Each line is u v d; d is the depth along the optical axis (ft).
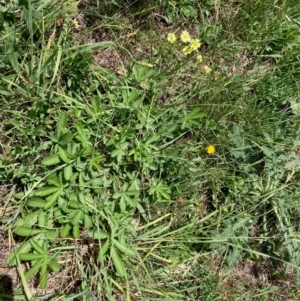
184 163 6.33
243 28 7.06
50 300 5.88
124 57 6.72
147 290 6.14
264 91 6.95
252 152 6.74
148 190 6.16
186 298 6.45
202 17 6.91
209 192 6.75
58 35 6.25
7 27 5.71
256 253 6.42
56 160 5.76
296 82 6.97
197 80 6.66
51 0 6.10
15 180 5.95
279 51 7.27
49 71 5.99
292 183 6.83
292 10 7.13
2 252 5.93
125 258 6.07
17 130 5.88
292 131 6.99
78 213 5.83
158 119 6.36
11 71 5.90
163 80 6.37
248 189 6.72
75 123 5.80
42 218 5.79
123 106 6.07
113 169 6.18
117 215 6.04
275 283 7.00
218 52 7.01
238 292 6.73
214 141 6.61
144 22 6.86
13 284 5.93
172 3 6.80
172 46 6.59
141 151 6.01
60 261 6.03
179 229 6.26
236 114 6.77
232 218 6.64
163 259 6.23
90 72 6.19
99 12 6.63
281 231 6.75
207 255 6.60
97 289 5.98
